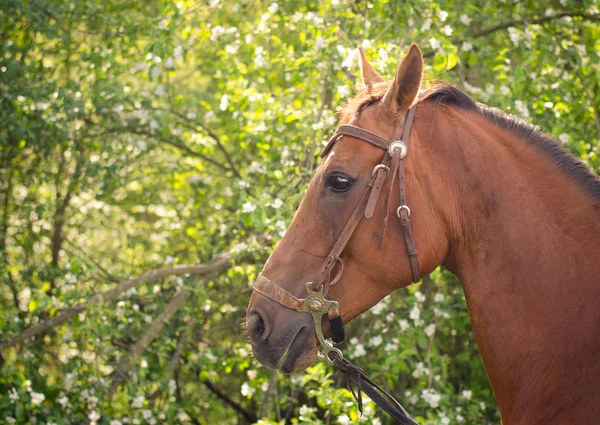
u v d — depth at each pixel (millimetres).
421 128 2039
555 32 4480
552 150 2025
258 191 3834
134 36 4770
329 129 4211
